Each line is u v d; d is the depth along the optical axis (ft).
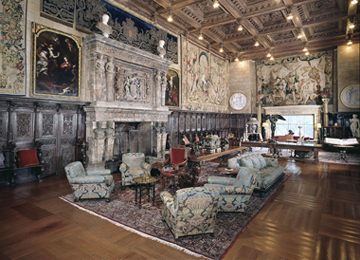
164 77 36.94
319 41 51.88
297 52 56.70
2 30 20.85
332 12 38.34
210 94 55.36
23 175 23.17
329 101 54.44
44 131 24.71
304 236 13.34
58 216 15.61
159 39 38.93
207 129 55.31
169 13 34.40
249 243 12.48
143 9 34.78
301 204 18.61
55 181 23.79
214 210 12.41
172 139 43.39
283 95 60.54
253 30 43.91
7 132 21.76
